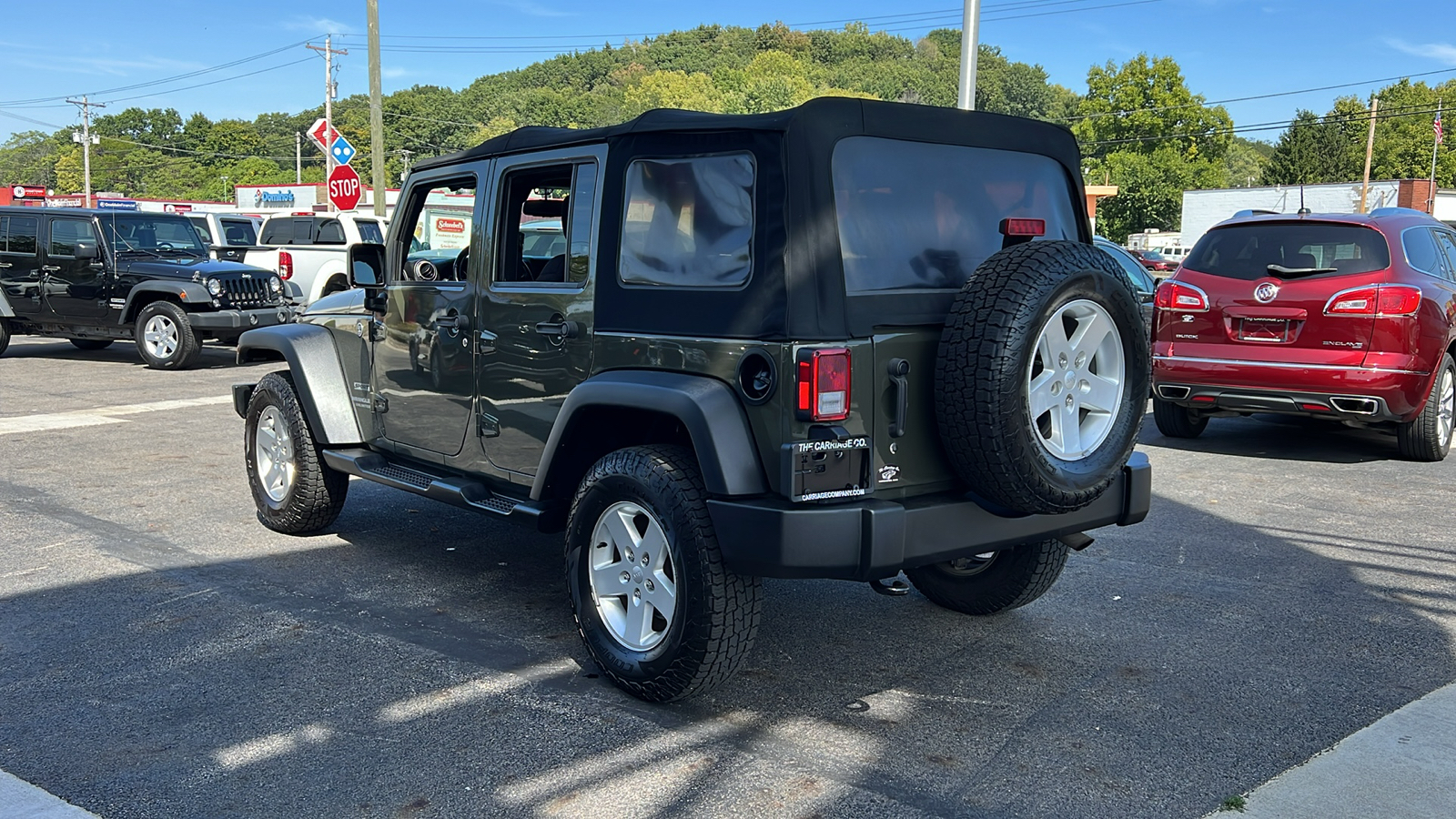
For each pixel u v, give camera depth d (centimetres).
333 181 1781
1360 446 880
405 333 498
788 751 339
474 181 456
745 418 343
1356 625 459
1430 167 9369
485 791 311
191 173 14962
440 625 452
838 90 15462
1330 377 760
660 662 360
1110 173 8625
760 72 15300
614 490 373
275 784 314
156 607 470
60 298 1373
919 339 351
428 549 567
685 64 18712
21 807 297
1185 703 379
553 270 424
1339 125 9419
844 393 330
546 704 373
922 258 366
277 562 539
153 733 347
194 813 298
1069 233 425
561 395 411
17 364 1381
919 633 447
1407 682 398
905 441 352
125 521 614
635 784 316
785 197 334
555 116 14650
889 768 328
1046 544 436
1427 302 759
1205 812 303
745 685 392
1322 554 566
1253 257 800
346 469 530
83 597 482
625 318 380
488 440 454
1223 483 735
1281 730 357
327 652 420
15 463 770
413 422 502
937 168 376
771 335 334
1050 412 354
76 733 346
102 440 860
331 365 552
